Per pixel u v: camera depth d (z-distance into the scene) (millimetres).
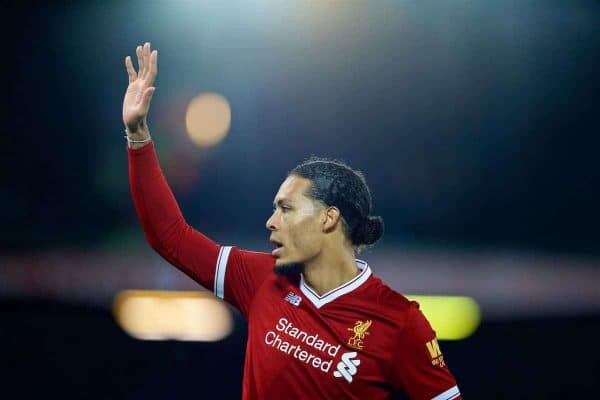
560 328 15164
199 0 27516
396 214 28031
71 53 27219
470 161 28062
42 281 20375
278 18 27969
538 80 27891
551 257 25891
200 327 13984
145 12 27516
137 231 26188
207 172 28141
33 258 23281
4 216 26094
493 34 27906
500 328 14969
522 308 18312
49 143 27016
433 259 25469
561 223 27594
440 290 21281
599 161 27922
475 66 27984
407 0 27922
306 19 28000
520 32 27766
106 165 27031
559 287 21547
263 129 28266
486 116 28062
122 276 20953
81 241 25625
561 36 27656
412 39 28094
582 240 27281
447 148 28266
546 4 27438
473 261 25172
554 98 27844
